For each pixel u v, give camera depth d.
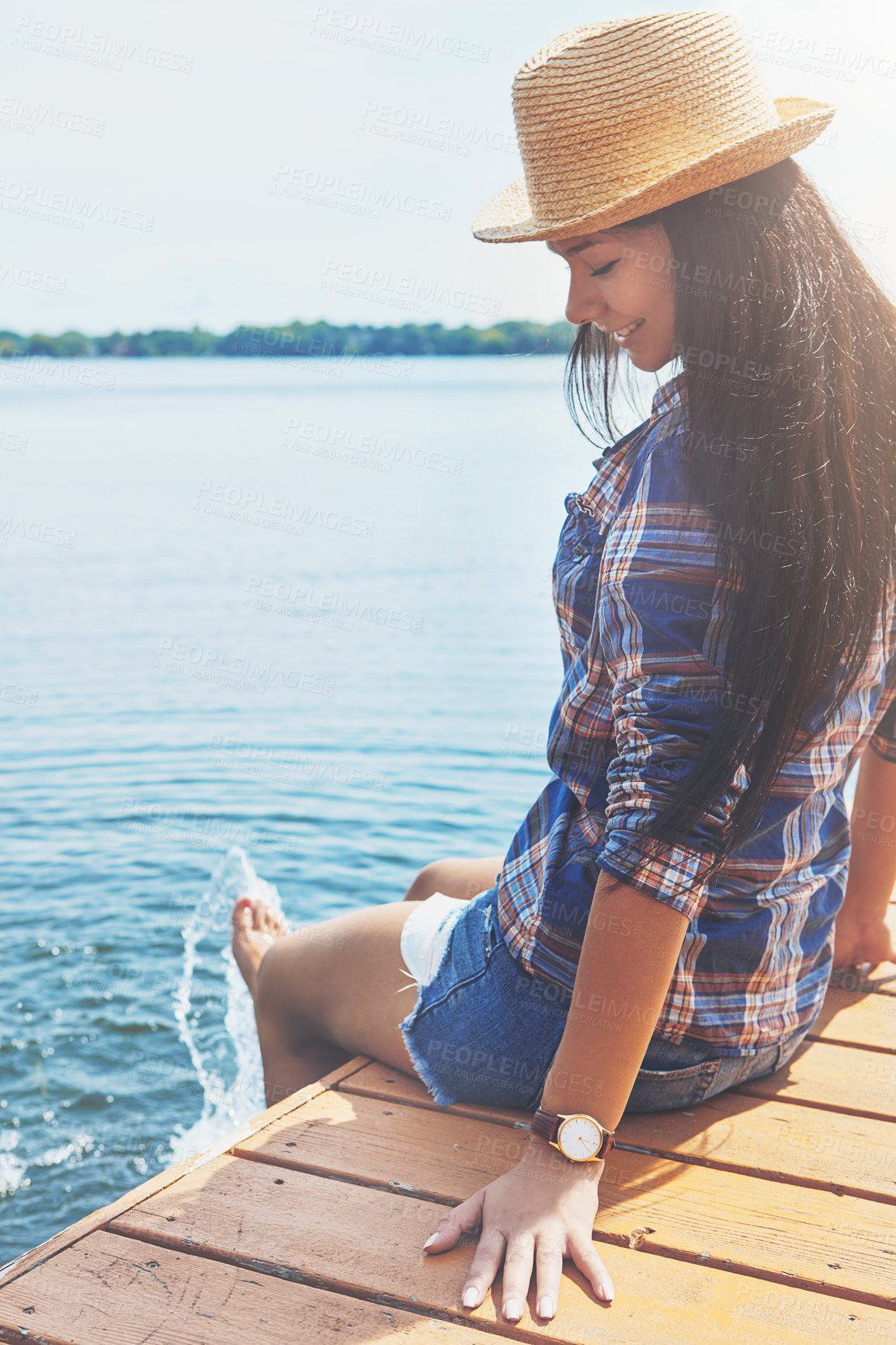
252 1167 1.44
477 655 7.60
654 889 1.16
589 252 1.26
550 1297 1.15
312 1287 1.21
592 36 1.25
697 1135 1.53
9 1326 1.15
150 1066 2.87
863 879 1.96
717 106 1.22
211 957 3.47
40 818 4.64
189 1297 1.19
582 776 1.39
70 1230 1.31
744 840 1.23
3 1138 2.59
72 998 3.21
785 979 1.51
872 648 1.30
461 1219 1.27
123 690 6.65
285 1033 1.87
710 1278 1.24
